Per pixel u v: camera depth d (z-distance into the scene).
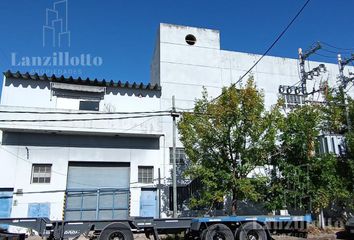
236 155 17.47
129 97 20.95
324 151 20.64
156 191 20.16
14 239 11.84
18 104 18.97
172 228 13.59
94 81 20.16
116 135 20.05
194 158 17.45
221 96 17.59
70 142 19.50
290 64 25.56
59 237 12.23
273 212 18.56
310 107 20.41
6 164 18.31
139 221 13.16
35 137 19.02
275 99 24.31
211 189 16.89
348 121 21.61
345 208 21.25
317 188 18.66
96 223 12.62
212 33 23.92
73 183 19.31
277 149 19.23
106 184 19.78
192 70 22.72
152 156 20.53
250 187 16.34
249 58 24.45
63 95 19.97
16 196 18.09
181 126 17.66
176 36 23.02
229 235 13.30
